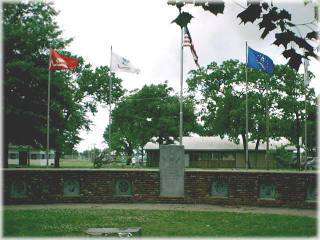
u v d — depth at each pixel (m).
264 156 64.94
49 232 11.10
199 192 17.27
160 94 68.81
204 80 55.00
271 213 14.79
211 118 54.94
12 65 36.12
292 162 60.72
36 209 15.48
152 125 67.69
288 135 51.59
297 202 16.30
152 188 17.55
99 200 17.55
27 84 37.66
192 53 28.20
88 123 54.34
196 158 67.94
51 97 39.56
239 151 66.25
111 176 17.69
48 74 38.31
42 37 38.69
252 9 6.74
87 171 17.67
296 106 48.84
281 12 6.82
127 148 75.25
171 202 17.41
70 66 30.45
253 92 51.28
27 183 17.30
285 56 7.01
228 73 53.81
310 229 11.56
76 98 56.03
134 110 68.62
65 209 15.49
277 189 16.58
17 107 37.31
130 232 9.75
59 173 17.56
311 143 54.41
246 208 16.11
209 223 12.62
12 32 37.28
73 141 48.50
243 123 51.50
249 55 29.03
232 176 17.08
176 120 67.94
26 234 10.79
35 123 37.75
